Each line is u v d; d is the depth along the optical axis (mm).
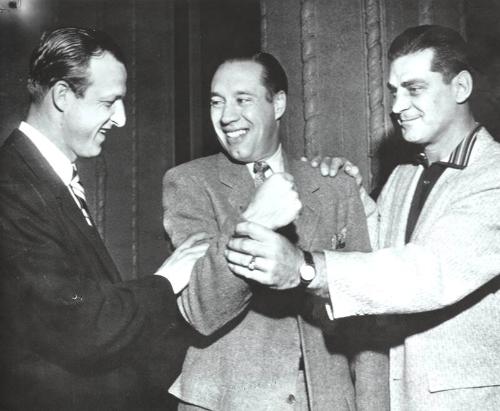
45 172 1896
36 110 1959
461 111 2098
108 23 4797
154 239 4809
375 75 3268
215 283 1801
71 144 1992
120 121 2033
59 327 1787
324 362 1971
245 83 2076
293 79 3420
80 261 1890
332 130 3309
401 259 1859
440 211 2014
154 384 1943
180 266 1958
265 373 1908
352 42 3332
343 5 3346
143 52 4891
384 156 3230
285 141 3404
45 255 1795
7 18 4172
